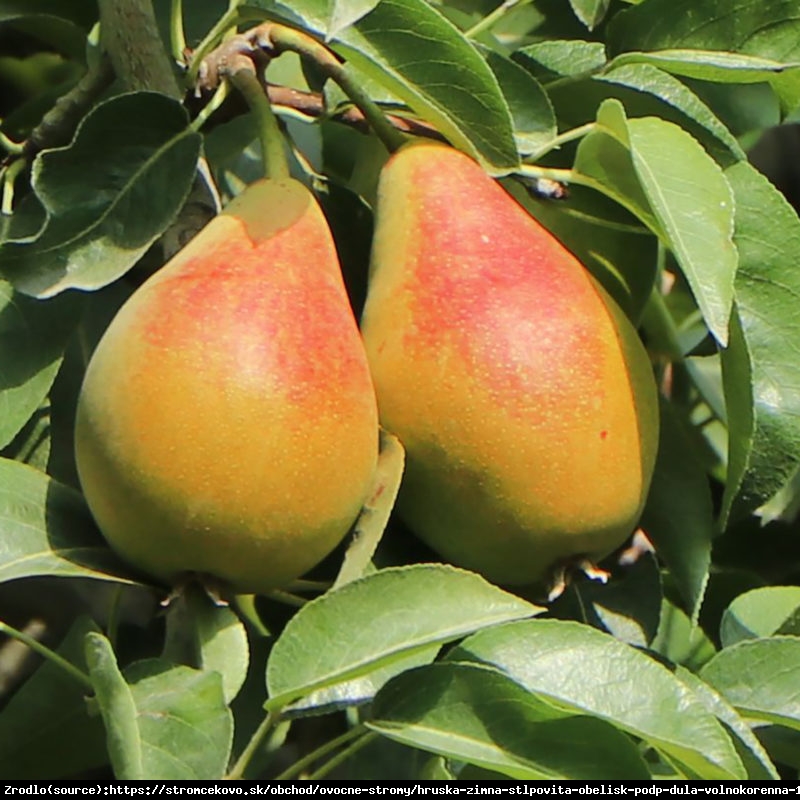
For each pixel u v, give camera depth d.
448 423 4.98
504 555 5.15
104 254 5.27
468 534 5.12
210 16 6.54
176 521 4.71
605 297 5.24
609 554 5.49
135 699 4.67
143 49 5.66
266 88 5.70
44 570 4.92
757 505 5.70
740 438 5.43
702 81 6.60
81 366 6.33
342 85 5.49
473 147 5.40
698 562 5.81
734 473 5.48
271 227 5.02
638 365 5.16
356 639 4.78
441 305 5.05
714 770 4.72
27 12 6.56
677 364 7.23
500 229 5.21
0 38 7.19
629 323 5.26
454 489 5.05
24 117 6.73
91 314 6.39
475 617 4.81
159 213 5.30
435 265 5.12
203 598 4.96
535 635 4.94
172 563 4.85
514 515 5.03
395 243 5.23
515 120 5.75
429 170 5.31
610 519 5.08
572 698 4.83
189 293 4.82
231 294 4.82
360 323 5.25
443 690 4.85
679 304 7.51
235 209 5.10
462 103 5.37
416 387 5.02
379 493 5.01
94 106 5.80
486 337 4.99
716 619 6.68
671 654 6.45
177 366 4.69
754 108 6.69
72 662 5.94
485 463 4.98
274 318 4.80
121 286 6.46
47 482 5.22
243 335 4.74
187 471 4.66
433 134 5.62
